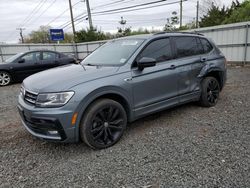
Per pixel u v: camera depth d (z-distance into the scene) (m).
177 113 4.38
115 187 2.24
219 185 2.19
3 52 17.97
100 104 2.95
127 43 3.83
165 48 3.84
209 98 4.63
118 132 3.21
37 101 2.74
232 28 10.83
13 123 4.24
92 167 2.62
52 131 2.72
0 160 2.86
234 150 2.84
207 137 3.26
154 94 3.58
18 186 2.33
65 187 2.28
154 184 2.26
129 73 3.25
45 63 9.67
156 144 3.12
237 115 4.11
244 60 10.56
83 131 2.86
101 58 3.85
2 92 7.50
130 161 2.71
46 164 2.73
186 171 2.45
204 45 4.62
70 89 2.71
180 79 3.96
